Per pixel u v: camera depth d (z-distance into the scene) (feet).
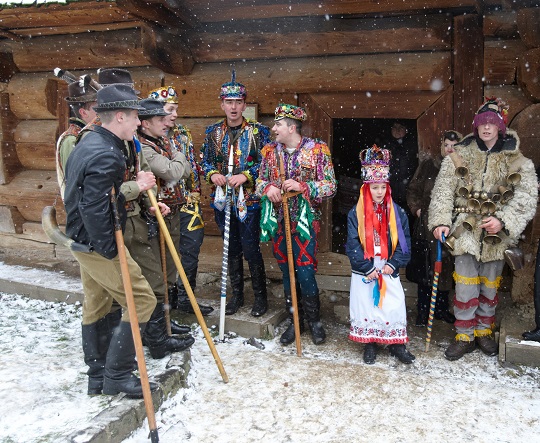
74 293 16.08
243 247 14.33
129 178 10.04
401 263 12.40
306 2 14.01
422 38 14.30
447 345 13.35
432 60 14.39
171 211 12.43
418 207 14.17
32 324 14.38
